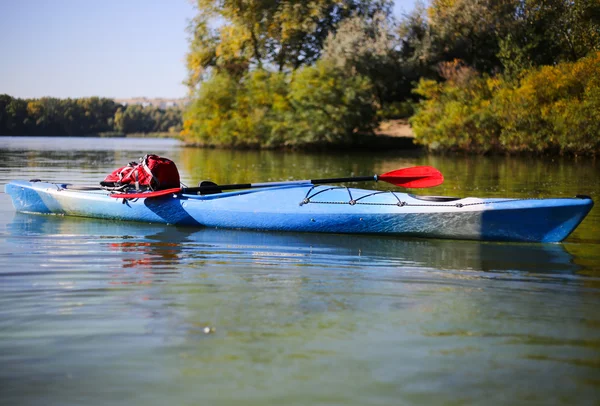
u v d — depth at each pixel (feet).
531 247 22.57
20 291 16.19
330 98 105.70
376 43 114.52
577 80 82.07
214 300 15.62
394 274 18.53
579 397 10.66
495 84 94.22
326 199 25.70
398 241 23.80
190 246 22.63
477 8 110.73
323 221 24.98
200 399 10.53
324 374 11.44
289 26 123.95
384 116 119.24
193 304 15.29
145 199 27.71
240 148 121.19
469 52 114.73
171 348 12.53
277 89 115.14
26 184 31.12
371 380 11.21
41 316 14.26
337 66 108.17
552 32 100.63
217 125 122.11
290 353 12.34
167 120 280.51
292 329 13.61
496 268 19.33
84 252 21.38
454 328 13.74
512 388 10.94
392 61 116.98
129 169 28.76
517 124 85.20
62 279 17.51
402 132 119.44
